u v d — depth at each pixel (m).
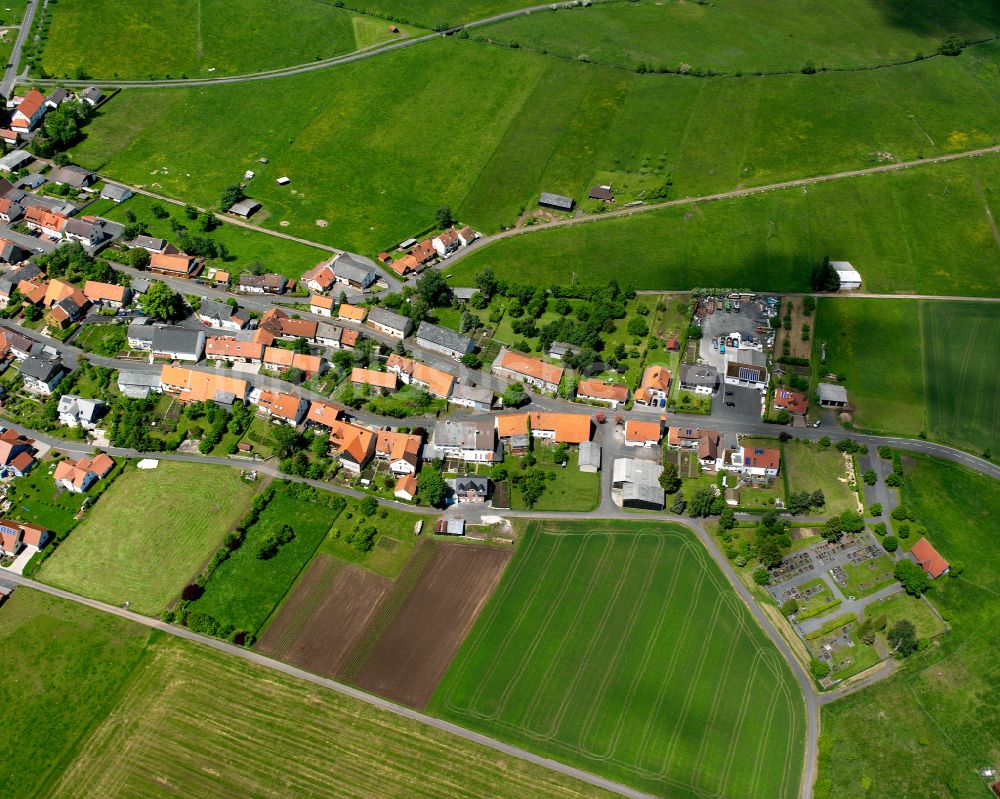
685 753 152.75
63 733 152.88
